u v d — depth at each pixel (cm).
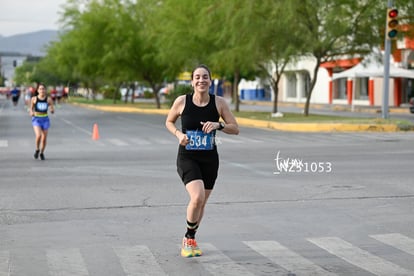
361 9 5056
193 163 1119
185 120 1115
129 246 1222
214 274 1034
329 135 3897
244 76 8438
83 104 11000
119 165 2452
